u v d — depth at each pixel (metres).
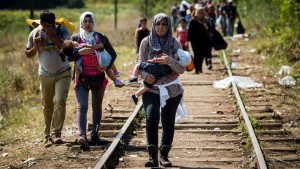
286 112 15.59
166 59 9.49
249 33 38.88
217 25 43.72
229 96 17.84
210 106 16.53
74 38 11.25
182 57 9.57
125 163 10.73
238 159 10.88
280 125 13.72
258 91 18.47
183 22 22.89
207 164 10.66
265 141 12.38
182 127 13.77
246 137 12.71
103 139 12.45
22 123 15.13
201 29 21.89
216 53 30.50
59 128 12.27
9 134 13.95
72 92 20.38
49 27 11.34
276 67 23.38
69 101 18.44
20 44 45.25
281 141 12.39
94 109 11.87
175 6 48.00
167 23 9.68
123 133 12.17
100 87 11.59
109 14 85.94
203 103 17.02
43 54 11.74
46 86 12.03
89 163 10.78
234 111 15.70
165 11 63.62
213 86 19.95
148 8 65.62
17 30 55.69
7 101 18.16
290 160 10.95
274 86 19.45
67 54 10.95
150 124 9.88
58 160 11.05
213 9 32.53
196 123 14.15
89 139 12.62
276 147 11.78
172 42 9.81
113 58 11.36
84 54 10.98
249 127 12.62
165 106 10.08
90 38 11.20
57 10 85.00
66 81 12.02
